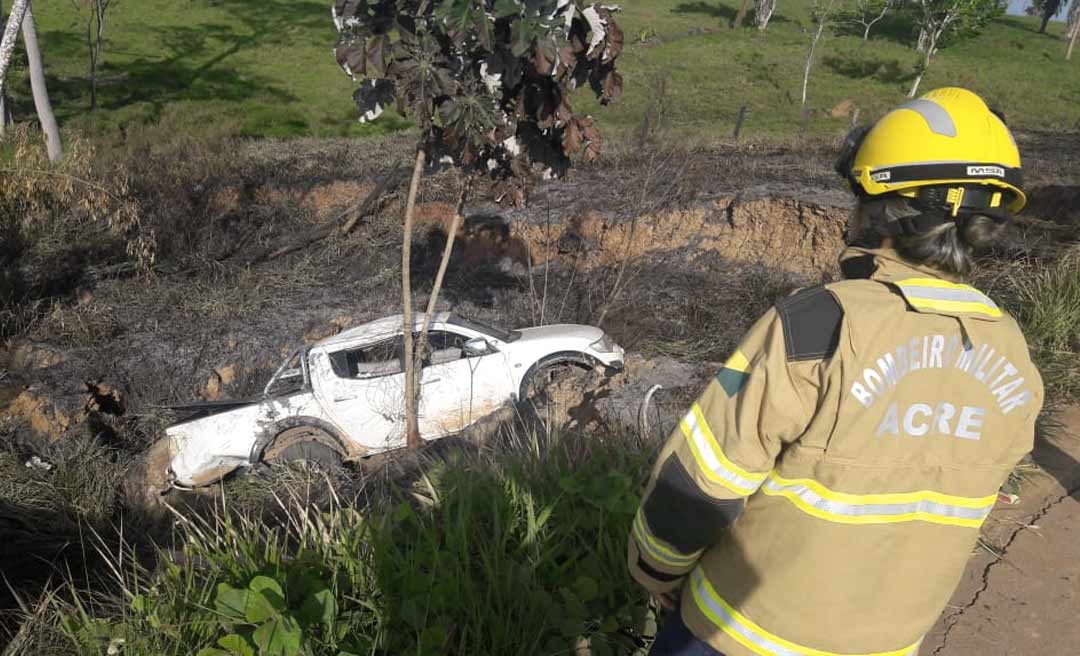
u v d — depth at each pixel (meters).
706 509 1.26
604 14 5.25
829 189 12.22
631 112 23.83
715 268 11.58
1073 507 3.28
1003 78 33.03
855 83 31.61
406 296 6.82
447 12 4.80
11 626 3.13
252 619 2.09
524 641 2.13
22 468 7.87
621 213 12.29
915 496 1.22
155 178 14.35
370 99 5.48
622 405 6.98
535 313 10.08
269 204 14.34
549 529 2.54
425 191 13.66
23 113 22.27
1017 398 1.24
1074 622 2.60
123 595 2.65
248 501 6.80
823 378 1.18
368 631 2.24
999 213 1.25
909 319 1.19
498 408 7.70
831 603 1.25
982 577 2.83
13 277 11.34
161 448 8.02
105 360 10.00
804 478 1.22
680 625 1.46
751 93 28.89
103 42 30.44
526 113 5.59
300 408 7.43
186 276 12.09
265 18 36.47
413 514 2.56
